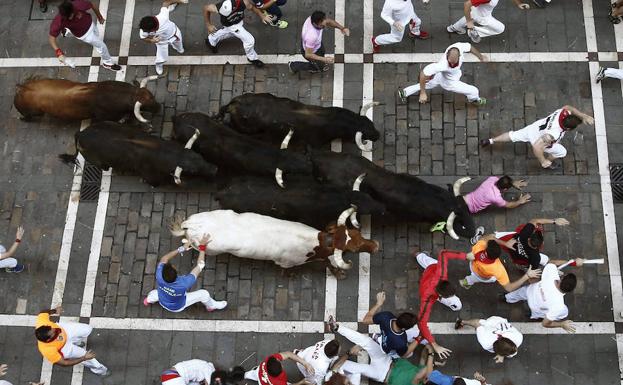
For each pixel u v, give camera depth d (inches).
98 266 497.0
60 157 519.2
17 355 476.4
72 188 519.8
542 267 468.4
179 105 543.8
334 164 476.7
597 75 524.1
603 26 547.8
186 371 424.5
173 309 446.3
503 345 409.7
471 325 453.4
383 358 437.4
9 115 546.6
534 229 430.0
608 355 456.4
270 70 550.6
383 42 531.8
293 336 472.4
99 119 527.5
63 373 470.0
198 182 515.2
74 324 438.9
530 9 556.1
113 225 508.1
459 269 484.7
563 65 537.3
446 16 559.5
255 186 469.1
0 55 568.7
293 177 480.7
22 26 576.4
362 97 537.0
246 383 461.7
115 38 569.0
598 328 463.5
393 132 524.1
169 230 504.7
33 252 503.2
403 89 527.2
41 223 511.5
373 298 479.2
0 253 464.1
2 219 514.3
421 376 414.6
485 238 429.1
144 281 492.1
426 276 432.1
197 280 488.7
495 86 534.6
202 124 486.3
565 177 503.2
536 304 429.1
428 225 493.0
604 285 474.3
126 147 480.7
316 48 505.7
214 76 551.2
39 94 511.2
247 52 536.4
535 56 541.3
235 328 476.1
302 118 491.2
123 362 471.2
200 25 569.3
